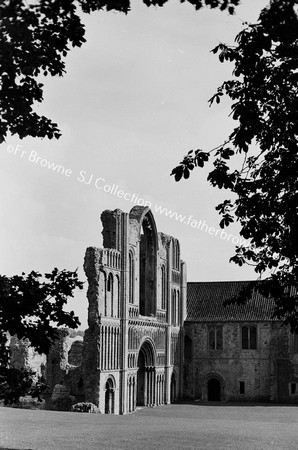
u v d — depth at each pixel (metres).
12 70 22.30
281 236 24.36
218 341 103.25
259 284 25.33
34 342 22.39
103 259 77.62
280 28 20.30
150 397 91.44
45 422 53.69
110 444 42.75
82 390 75.94
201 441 45.97
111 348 78.69
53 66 22.92
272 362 99.56
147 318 89.62
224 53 22.55
